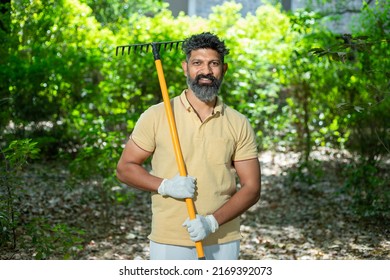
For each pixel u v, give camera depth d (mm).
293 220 7980
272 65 10398
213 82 3758
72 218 7520
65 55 10250
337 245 6797
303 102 9906
